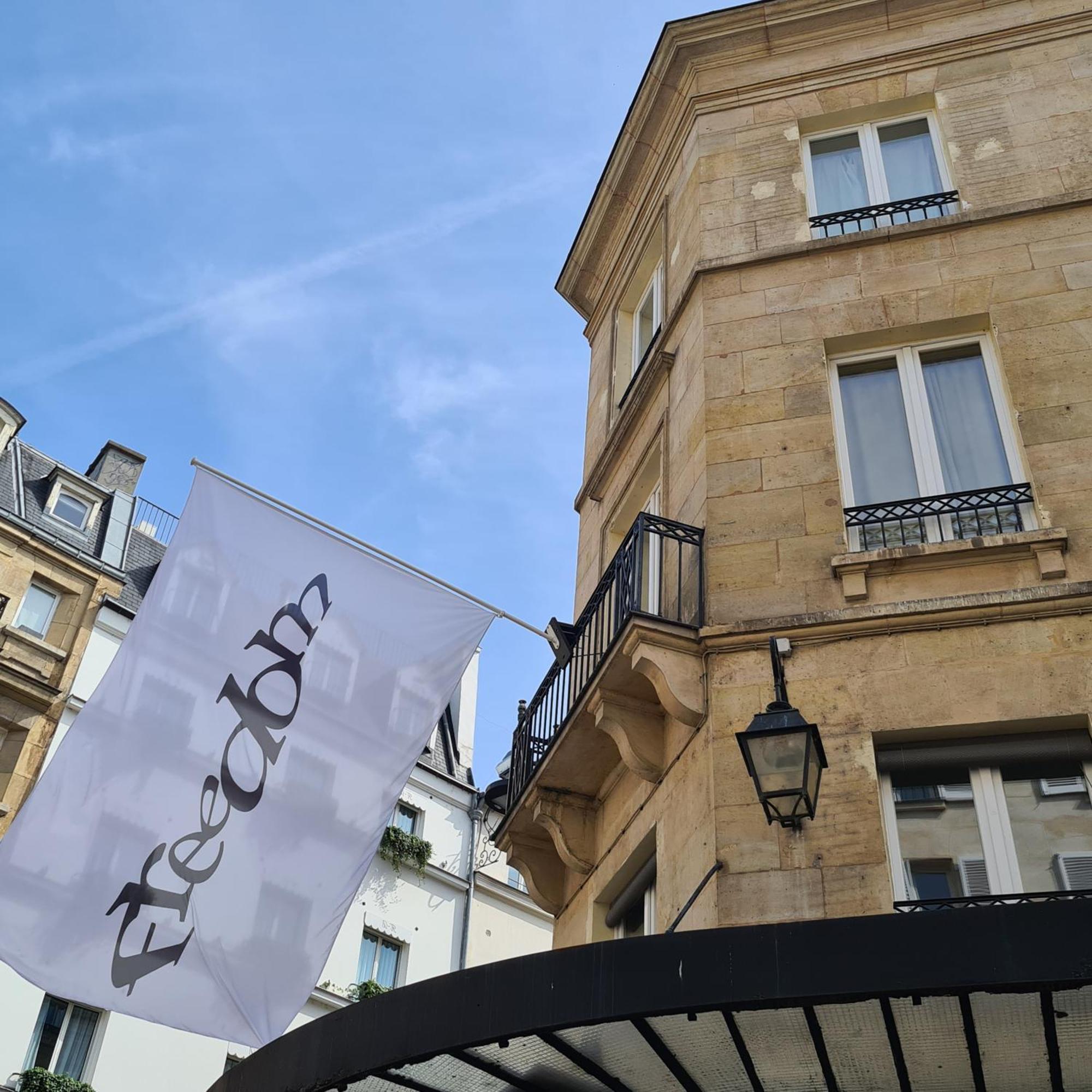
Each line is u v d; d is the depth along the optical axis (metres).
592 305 17.88
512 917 33.66
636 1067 7.67
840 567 10.15
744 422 11.55
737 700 9.73
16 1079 23.50
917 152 13.46
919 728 9.13
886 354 11.77
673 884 9.72
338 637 10.28
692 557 11.02
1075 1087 7.16
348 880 9.36
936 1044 7.03
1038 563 9.70
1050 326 11.16
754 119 14.22
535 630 11.09
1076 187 12.21
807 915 8.48
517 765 12.84
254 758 9.57
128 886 8.91
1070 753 8.92
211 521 10.43
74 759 9.26
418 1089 8.22
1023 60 13.42
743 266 12.80
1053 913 6.29
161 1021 8.57
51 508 31.98
